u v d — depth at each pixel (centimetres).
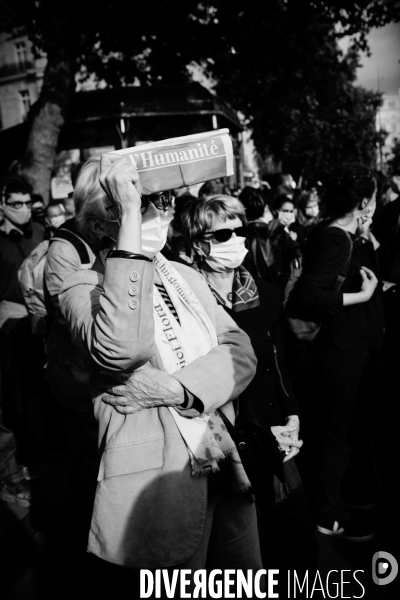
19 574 288
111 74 1655
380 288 302
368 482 316
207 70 1669
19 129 1326
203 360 153
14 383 397
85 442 262
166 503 142
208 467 146
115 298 131
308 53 1689
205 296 172
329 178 291
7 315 403
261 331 222
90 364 154
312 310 279
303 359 616
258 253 509
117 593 268
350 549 292
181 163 144
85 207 156
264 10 1404
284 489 207
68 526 332
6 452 372
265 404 216
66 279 162
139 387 144
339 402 295
